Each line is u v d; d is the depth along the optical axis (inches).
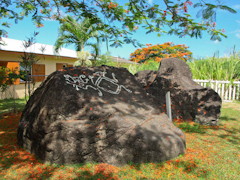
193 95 233.0
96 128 129.2
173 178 110.3
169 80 245.6
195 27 131.1
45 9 187.9
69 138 125.8
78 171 117.0
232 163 129.0
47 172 115.9
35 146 136.6
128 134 127.6
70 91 145.0
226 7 86.8
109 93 163.6
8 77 262.1
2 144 160.1
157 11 135.3
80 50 535.5
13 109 279.3
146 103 167.5
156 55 1154.7
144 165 123.1
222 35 116.6
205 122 223.5
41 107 139.3
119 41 173.5
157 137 129.8
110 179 108.3
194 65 441.7
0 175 113.3
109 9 149.1
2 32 260.5
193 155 138.9
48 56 476.1
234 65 395.5
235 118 249.3
